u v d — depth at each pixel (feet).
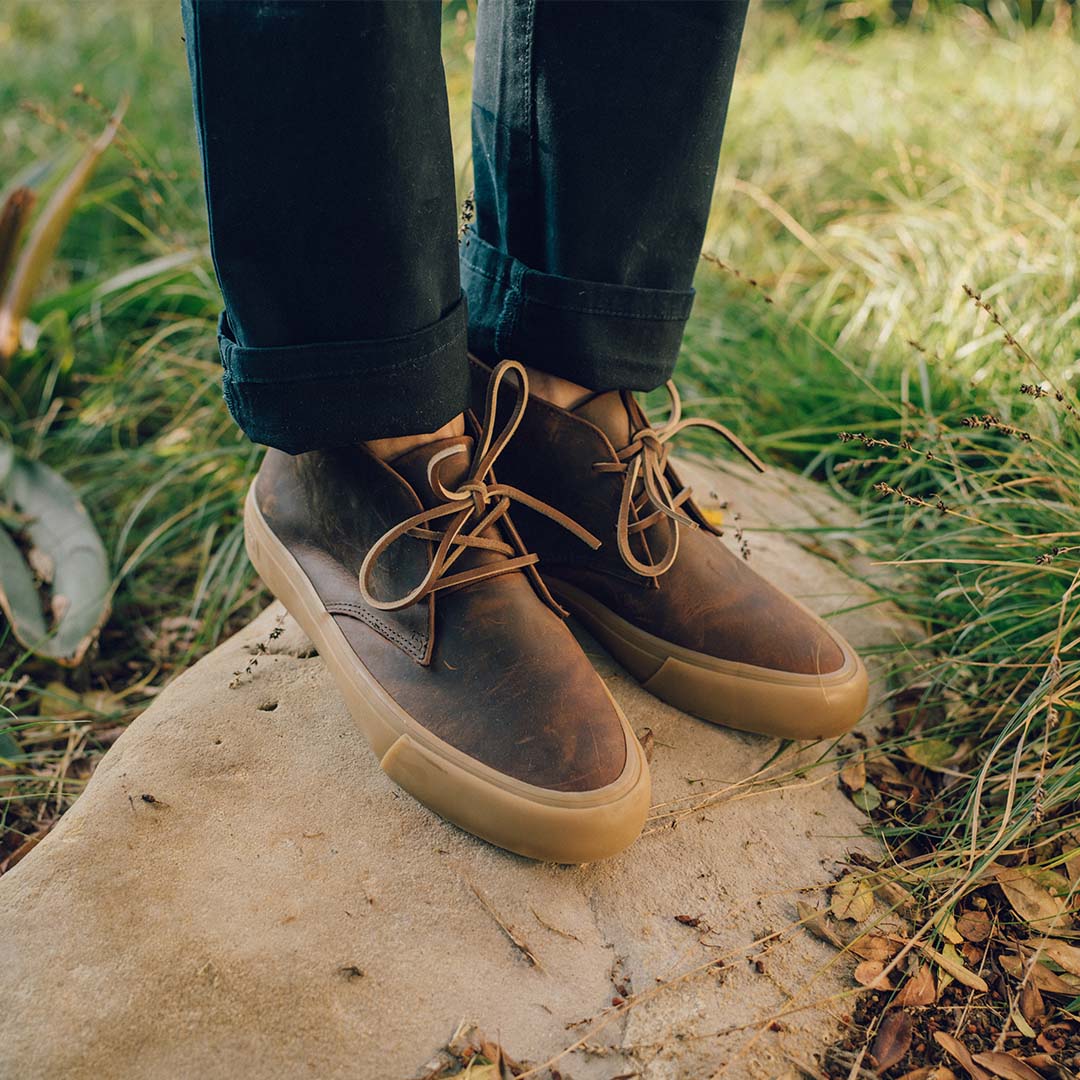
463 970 2.62
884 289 5.98
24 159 8.66
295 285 2.46
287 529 3.23
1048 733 3.10
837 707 3.21
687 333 6.02
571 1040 2.51
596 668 3.52
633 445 3.21
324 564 3.12
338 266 2.43
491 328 3.16
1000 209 6.08
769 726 3.27
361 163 2.30
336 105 2.23
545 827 2.67
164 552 5.27
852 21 11.37
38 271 5.55
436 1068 2.42
